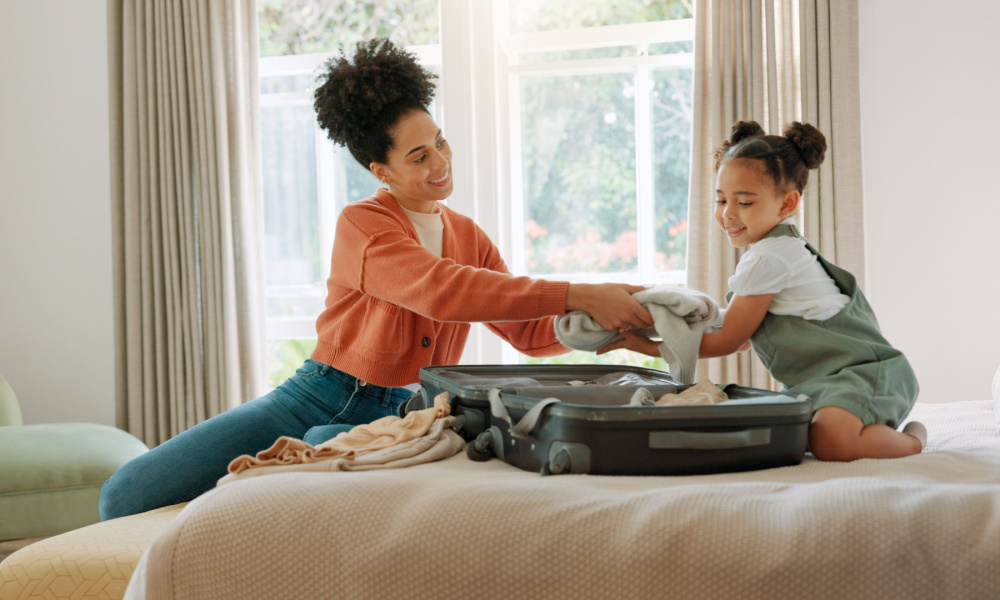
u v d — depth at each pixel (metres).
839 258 2.66
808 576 0.71
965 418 1.56
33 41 3.27
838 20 2.65
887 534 0.71
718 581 0.72
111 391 3.24
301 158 3.31
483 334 3.09
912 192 2.68
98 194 3.24
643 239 3.12
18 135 3.29
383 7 3.24
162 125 3.04
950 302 2.67
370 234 1.49
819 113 2.68
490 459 1.13
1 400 2.59
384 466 1.02
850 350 1.21
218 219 3.03
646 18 3.10
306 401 1.56
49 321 3.29
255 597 0.79
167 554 0.83
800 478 0.94
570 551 0.75
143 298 3.06
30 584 1.09
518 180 3.20
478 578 0.75
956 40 2.64
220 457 1.47
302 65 3.28
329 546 0.79
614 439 0.95
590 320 1.26
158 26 3.03
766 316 1.30
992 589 0.68
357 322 1.55
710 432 0.95
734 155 1.35
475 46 3.06
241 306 3.09
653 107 3.11
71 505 2.14
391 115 1.52
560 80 3.17
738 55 2.76
